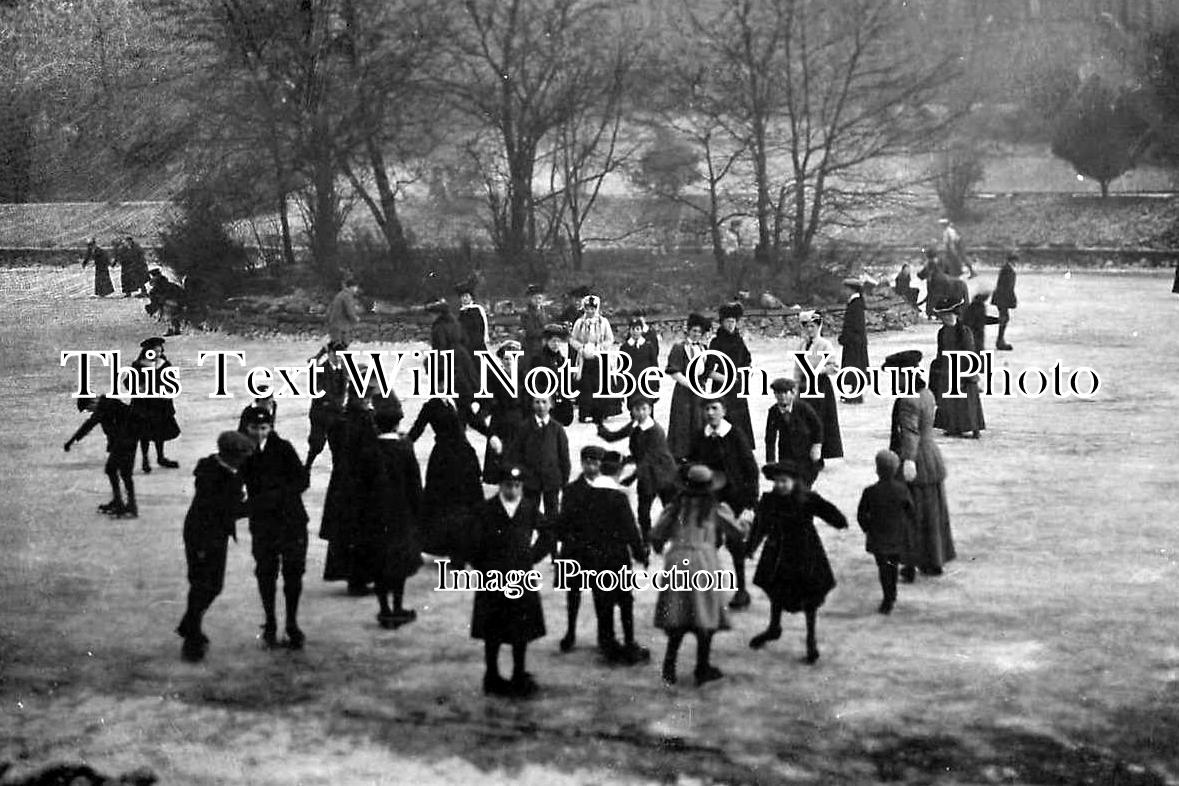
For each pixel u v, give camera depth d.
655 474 11.27
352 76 32.62
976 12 58.81
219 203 33.09
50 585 10.66
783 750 7.36
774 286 32.00
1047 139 61.22
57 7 33.53
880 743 7.42
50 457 16.41
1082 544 11.67
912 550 10.52
